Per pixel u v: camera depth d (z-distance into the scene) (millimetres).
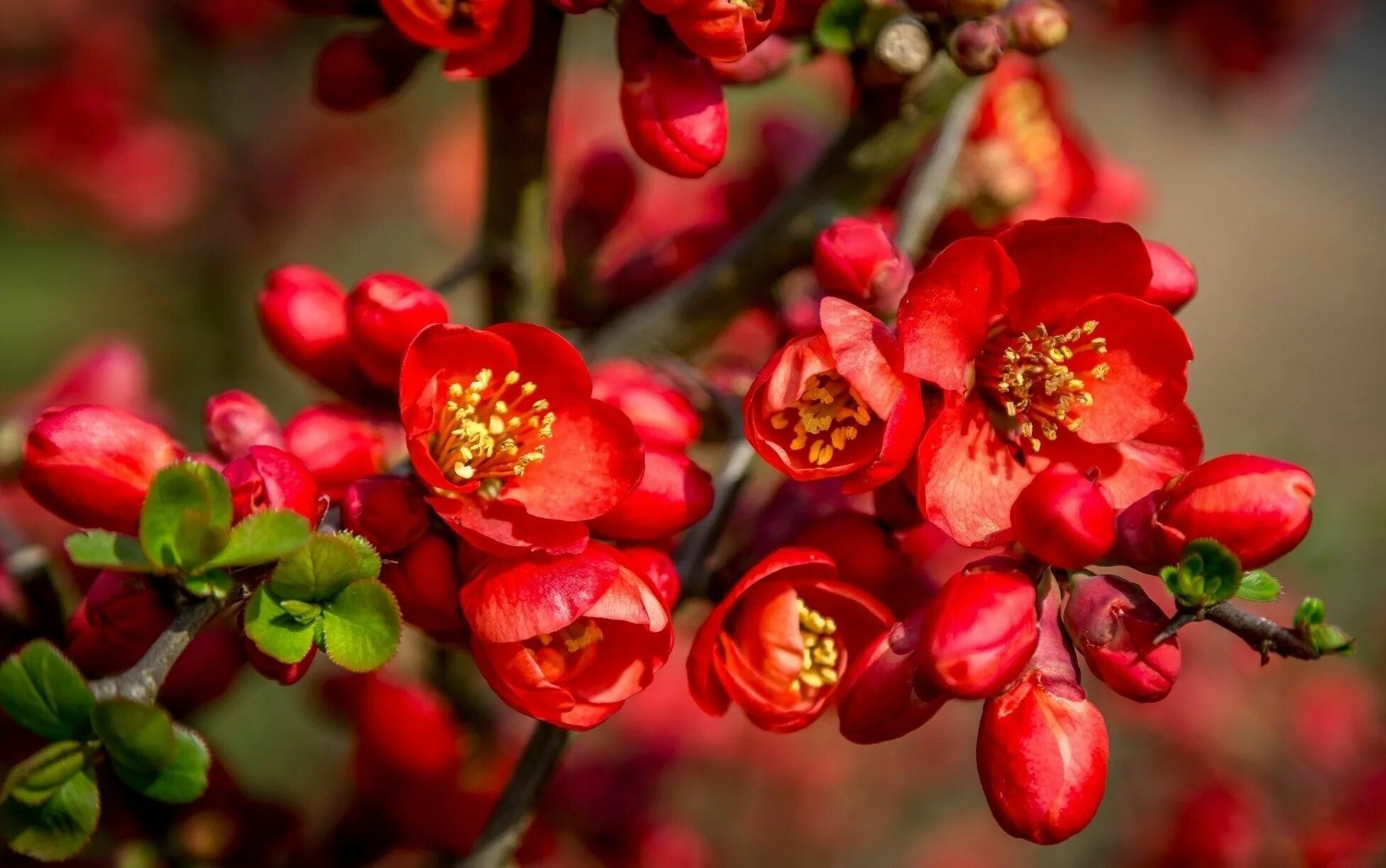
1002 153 488
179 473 400
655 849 576
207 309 1053
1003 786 424
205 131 1021
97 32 979
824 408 437
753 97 849
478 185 909
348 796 528
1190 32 690
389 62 475
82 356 562
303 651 407
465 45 444
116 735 394
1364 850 625
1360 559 676
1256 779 672
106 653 433
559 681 430
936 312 433
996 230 491
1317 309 1638
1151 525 423
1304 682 689
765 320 523
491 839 449
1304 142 1876
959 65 448
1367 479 708
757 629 436
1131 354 442
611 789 576
